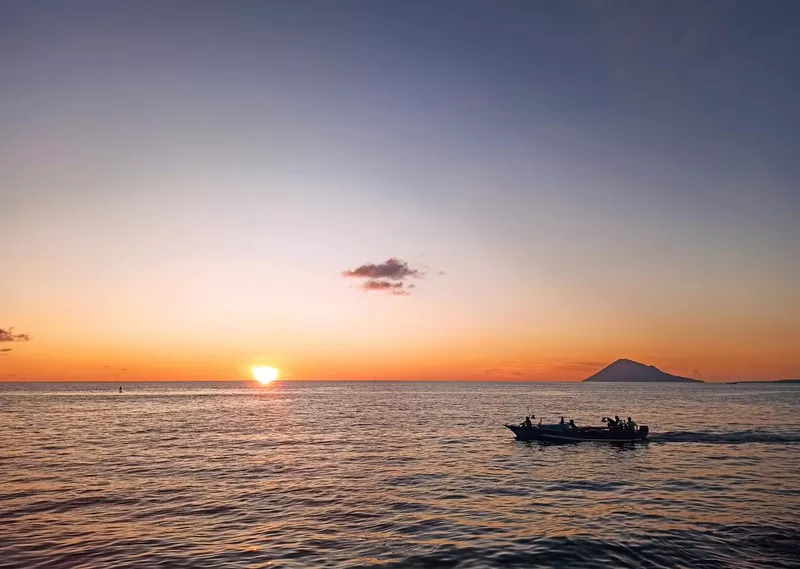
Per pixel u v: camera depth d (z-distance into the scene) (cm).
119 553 1966
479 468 3756
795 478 3384
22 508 2641
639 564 1823
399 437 5653
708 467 3791
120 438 5581
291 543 2081
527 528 2262
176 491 3019
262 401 13950
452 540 2102
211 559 1897
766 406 11756
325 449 4734
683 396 18538
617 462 4019
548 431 5172
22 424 7150
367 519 2430
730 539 2095
